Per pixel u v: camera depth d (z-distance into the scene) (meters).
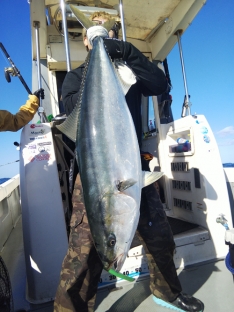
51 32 3.24
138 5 2.99
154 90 1.81
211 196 2.58
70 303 1.58
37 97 2.26
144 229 1.82
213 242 2.53
